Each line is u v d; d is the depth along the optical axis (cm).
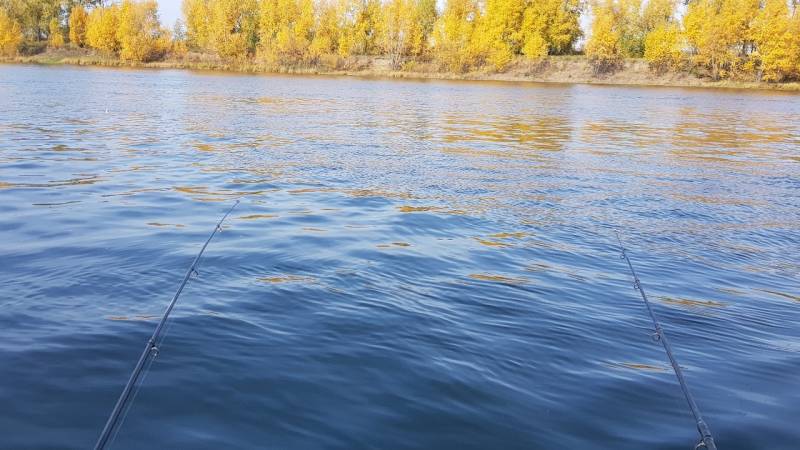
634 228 796
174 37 8669
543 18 7150
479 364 396
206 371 374
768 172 1291
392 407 341
